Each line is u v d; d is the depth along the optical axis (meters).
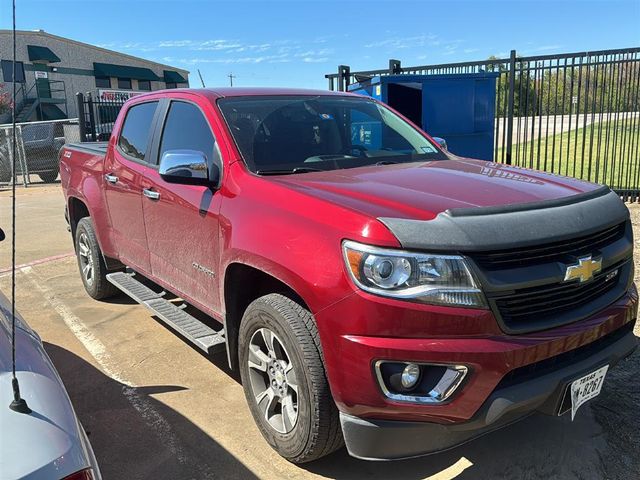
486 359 2.29
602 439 3.15
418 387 2.36
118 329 4.93
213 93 3.91
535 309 2.47
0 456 1.46
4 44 33.47
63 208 12.09
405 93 9.58
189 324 3.82
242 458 3.06
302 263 2.57
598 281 2.76
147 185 4.12
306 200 2.73
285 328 2.71
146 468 3.01
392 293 2.31
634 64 9.25
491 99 8.76
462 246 2.31
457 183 3.00
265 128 3.62
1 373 1.79
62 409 1.76
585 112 9.53
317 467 2.96
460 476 2.87
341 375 2.43
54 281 6.49
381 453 2.45
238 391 3.80
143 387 3.88
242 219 3.02
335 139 3.85
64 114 37.12
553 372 2.50
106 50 40.25
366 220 2.42
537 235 2.45
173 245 3.86
